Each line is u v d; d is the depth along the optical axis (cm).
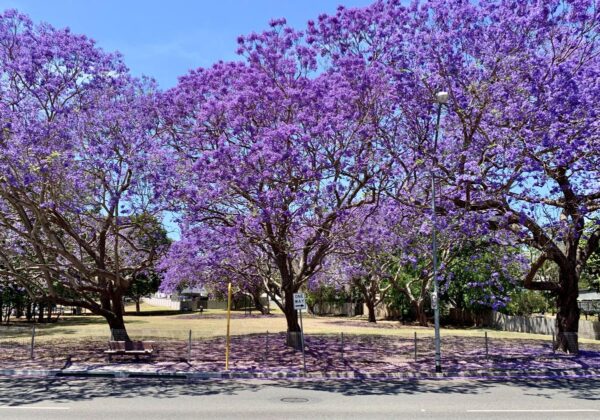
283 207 1791
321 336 3039
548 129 1576
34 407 1118
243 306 8012
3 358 2072
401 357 2114
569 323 2188
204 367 1834
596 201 1947
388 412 1070
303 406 1150
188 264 2480
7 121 1633
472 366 1861
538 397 1290
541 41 1728
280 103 1870
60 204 1861
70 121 1802
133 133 1866
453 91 1755
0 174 1669
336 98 1781
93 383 1538
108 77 1997
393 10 1855
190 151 2052
